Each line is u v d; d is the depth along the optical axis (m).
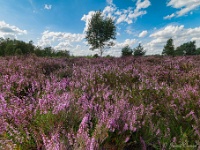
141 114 2.46
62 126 2.03
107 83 4.54
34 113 2.21
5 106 2.16
